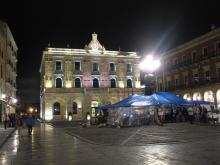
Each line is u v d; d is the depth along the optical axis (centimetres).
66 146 1582
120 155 1180
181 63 5838
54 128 3531
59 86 6469
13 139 2175
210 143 1456
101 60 6812
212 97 4969
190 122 3294
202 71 5275
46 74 6378
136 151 1270
